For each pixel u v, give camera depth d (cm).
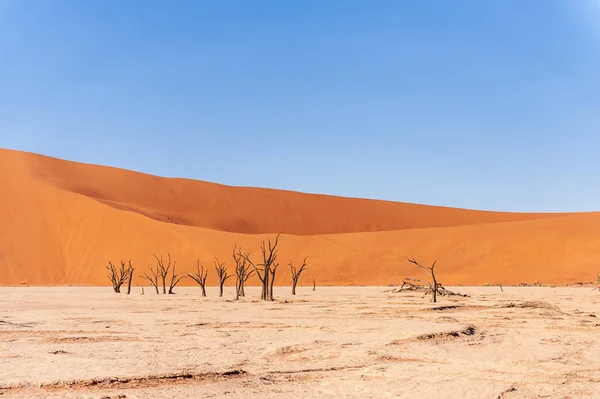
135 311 2820
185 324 2159
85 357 1393
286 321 2256
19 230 8362
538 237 8256
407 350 1505
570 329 1998
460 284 7412
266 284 3741
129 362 1320
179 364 1295
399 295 4262
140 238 8069
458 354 1455
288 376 1188
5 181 9312
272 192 13112
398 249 8269
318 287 6812
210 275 7569
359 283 7556
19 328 2016
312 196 13238
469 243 8312
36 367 1252
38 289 6062
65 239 8269
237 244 8031
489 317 2436
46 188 9031
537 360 1373
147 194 11862
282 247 8112
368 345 1577
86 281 7656
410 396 1018
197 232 8188
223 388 1073
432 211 13350
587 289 5712
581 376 1194
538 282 7325
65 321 2275
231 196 12600
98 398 981
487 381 1138
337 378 1168
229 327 2066
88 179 11600
